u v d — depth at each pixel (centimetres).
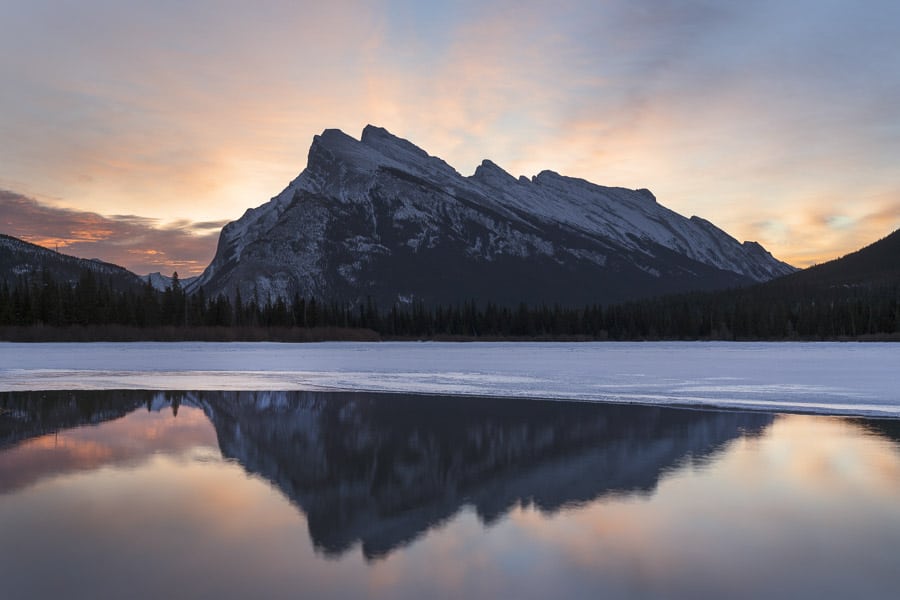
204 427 2245
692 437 2047
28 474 1579
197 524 1212
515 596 916
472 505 1341
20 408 2720
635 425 2281
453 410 2678
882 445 1906
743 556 1060
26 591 924
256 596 913
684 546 1105
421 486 1488
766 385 3650
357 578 974
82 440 2012
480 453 1834
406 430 2198
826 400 2934
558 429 2205
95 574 984
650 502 1354
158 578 970
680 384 3753
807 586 948
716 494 1410
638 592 930
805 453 1800
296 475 1586
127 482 1510
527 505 1338
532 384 3788
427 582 962
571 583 959
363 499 1380
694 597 914
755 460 1727
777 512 1283
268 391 3416
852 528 1188
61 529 1180
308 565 1023
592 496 1401
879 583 955
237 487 1471
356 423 2342
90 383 3834
